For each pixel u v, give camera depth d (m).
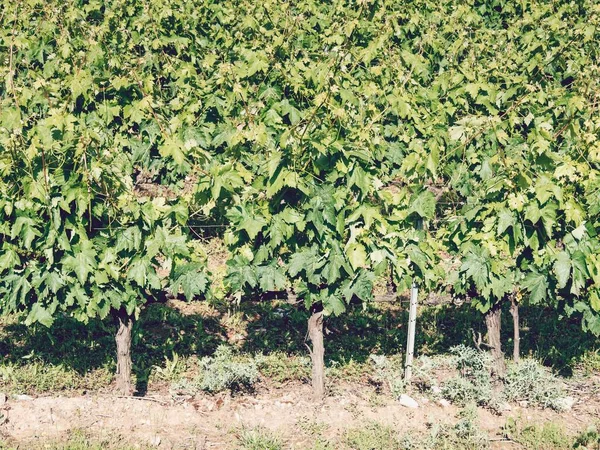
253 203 6.47
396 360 7.85
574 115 7.55
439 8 14.48
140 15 13.44
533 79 10.90
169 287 6.96
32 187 6.06
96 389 7.14
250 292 6.93
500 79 10.09
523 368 7.39
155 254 6.44
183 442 6.37
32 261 6.46
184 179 9.34
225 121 8.82
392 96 8.24
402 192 6.77
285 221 6.43
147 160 8.67
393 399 7.18
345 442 6.47
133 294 6.64
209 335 8.25
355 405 7.04
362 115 7.49
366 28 12.45
